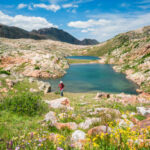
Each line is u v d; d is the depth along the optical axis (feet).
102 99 62.34
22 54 217.36
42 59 208.74
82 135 15.57
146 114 25.53
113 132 13.07
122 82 142.61
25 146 11.34
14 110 28.55
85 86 124.47
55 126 20.24
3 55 198.49
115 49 465.47
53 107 37.06
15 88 67.36
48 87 87.45
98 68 252.42
